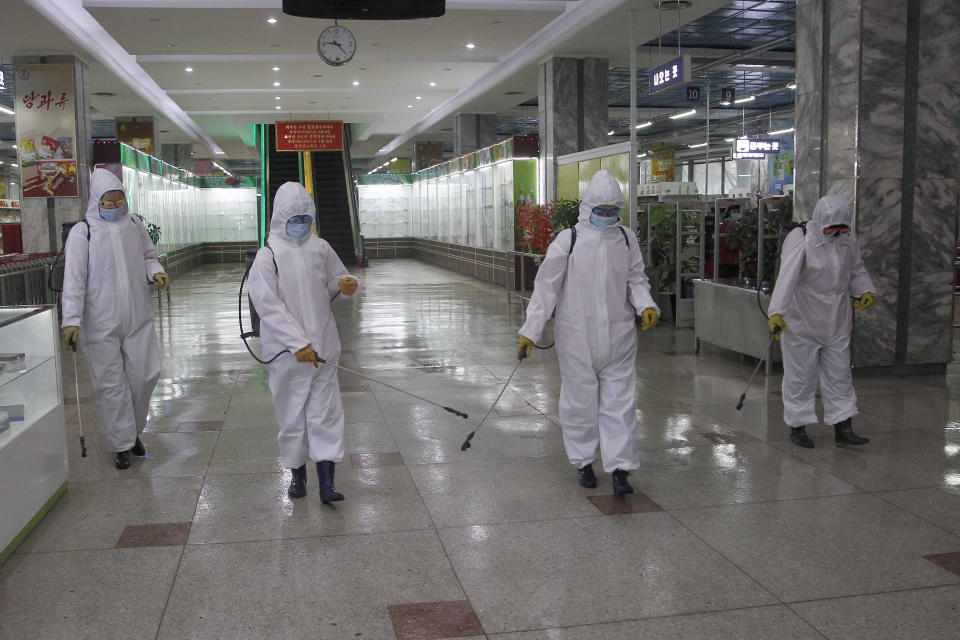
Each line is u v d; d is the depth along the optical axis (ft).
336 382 12.44
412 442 15.52
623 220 35.99
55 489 12.20
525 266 45.19
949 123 20.34
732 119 90.38
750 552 10.30
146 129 68.13
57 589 9.44
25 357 11.50
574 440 12.59
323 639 8.29
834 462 14.02
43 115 43.70
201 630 8.48
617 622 8.57
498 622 8.60
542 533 10.99
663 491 12.62
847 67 20.04
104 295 13.66
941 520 11.34
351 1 19.25
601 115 46.88
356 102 66.95
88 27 43.68
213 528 11.27
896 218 20.40
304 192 12.13
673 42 53.62
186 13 35.70
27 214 44.24
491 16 37.35
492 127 70.69
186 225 70.64
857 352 20.80
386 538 10.87
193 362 24.66
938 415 17.10
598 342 12.13
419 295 45.29
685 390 19.84
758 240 23.75
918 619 8.56
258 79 55.06
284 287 11.91
